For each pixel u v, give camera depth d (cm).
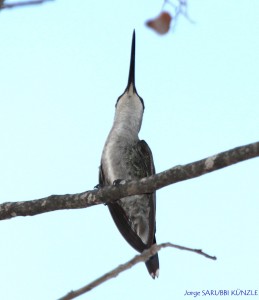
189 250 753
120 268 686
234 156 954
